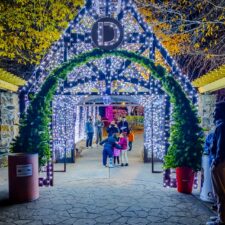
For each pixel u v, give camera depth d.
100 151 16.14
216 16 13.33
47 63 8.82
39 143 7.76
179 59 14.80
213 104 11.60
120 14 8.77
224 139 5.05
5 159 11.16
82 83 9.46
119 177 9.41
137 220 5.63
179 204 6.58
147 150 12.34
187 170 7.48
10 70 14.55
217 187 5.11
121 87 11.65
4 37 13.58
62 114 12.09
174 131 7.73
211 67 14.36
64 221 5.59
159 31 14.59
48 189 7.89
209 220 5.63
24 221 5.59
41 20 13.80
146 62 7.98
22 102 8.34
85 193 7.46
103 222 5.54
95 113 25.00
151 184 8.45
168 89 7.84
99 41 8.12
